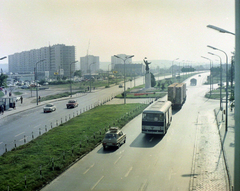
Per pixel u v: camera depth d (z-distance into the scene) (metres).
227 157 23.38
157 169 21.11
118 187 17.98
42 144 27.50
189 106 57.31
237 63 12.06
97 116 44.53
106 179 19.41
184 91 63.47
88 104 64.38
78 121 40.41
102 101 69.25
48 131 33.97
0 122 42.50
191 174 19.92
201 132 33.19
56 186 18.38
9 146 28.31
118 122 39.03
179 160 23.09
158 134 32.84
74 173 20.70
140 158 23.89
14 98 57.97
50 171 20.52
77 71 187.12
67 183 18.86
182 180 18.86
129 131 34.78
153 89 92.50
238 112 11.98
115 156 24.61
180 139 30.14
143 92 86.75
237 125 12.05
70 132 32.72
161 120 30.89
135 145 28.16
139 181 18.91
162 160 23.20
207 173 19.97
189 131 33.91
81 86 121.94
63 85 129.75
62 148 26.11
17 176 19.33
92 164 22.61
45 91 102.12
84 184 18.62
